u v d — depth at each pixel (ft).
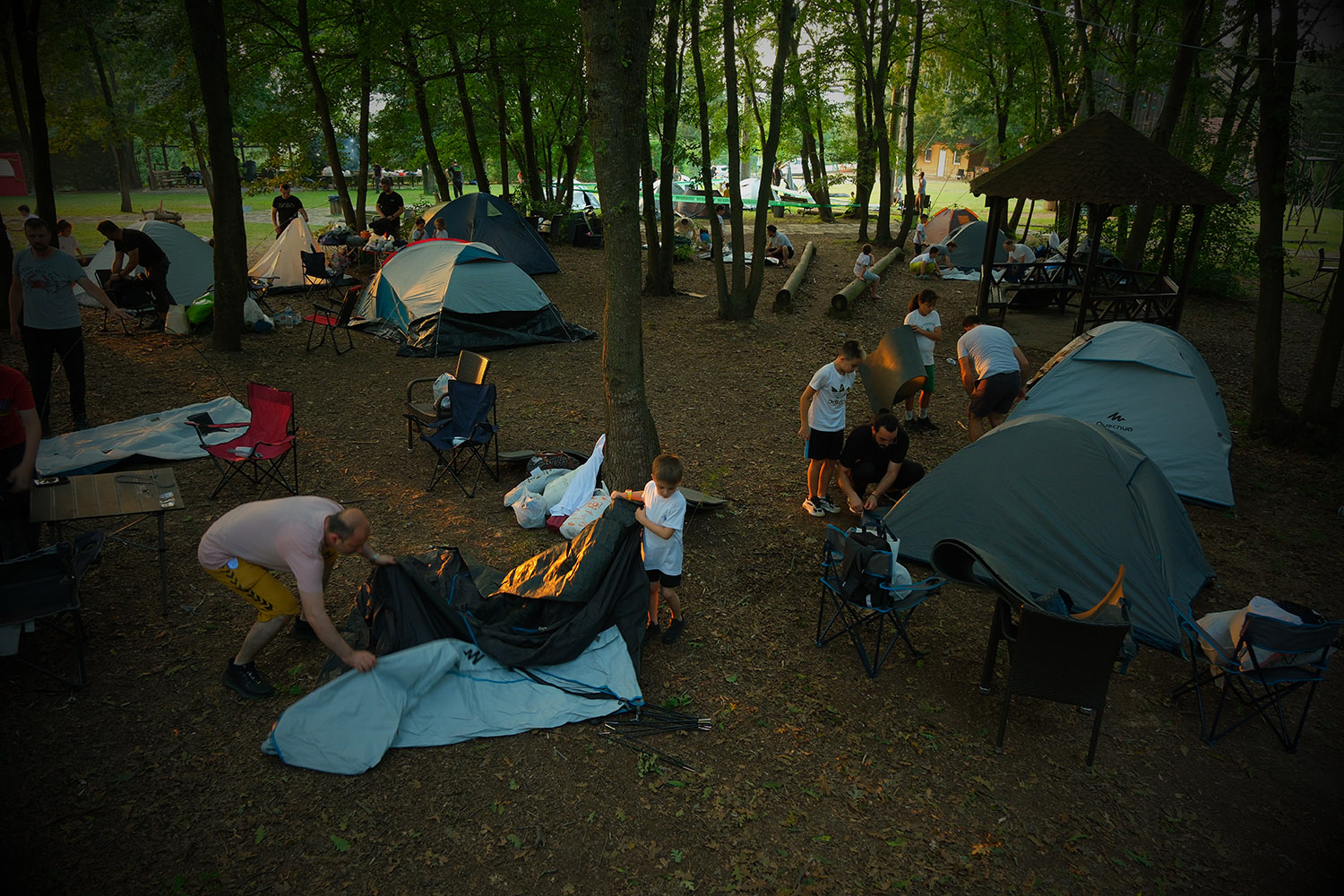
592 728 14.97
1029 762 14.89
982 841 13.07
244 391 32.63
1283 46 29.55
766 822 13.17
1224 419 28.12
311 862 11.91
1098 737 15.72
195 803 12.76
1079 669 14.40
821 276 65.57
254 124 66.13
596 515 21.07
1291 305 61.26
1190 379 26.08
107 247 46.34
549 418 31.19
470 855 12.21
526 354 40.16
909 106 77.05
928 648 18.20
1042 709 16.40
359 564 19.94
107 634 16.66
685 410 33.17
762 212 47.14
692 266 68.90
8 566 14.08
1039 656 14.48
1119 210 65.82
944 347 45.73
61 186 128.77
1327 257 83.46
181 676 15.57
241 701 15.01
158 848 11.93
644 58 24.12
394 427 29.53
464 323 39.73
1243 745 15.76
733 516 23.95
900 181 127.85
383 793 13.21
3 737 13.75
